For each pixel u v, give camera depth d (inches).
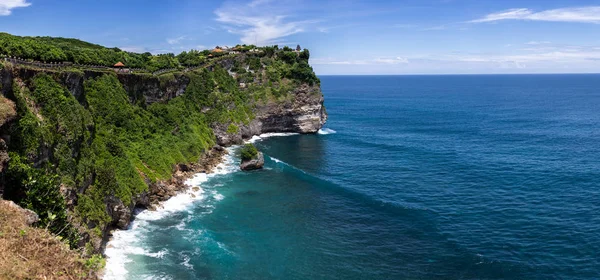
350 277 1444.4
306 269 1498.5
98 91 2208.4
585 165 2839.6
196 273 1446.9
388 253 1619.1
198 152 2800.2
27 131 1269.7
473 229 1822.1
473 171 2775.6
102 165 1766.7
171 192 2213.3
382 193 2359.7
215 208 2096.5
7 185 1114.7
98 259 845.2
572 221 1872.5
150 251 1589.6
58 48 2239.2
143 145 2287.2
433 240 1723.7
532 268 1473.9
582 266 1478.8
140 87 2701.8
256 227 1868.8
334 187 2458.2
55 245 789.9
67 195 1365.7
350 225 1900.8
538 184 2439.7
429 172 2787.9
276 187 2471.7
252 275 1449.3
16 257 707.4
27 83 1529.3
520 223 1871.3
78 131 1612.9
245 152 2859.3
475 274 1449.3
